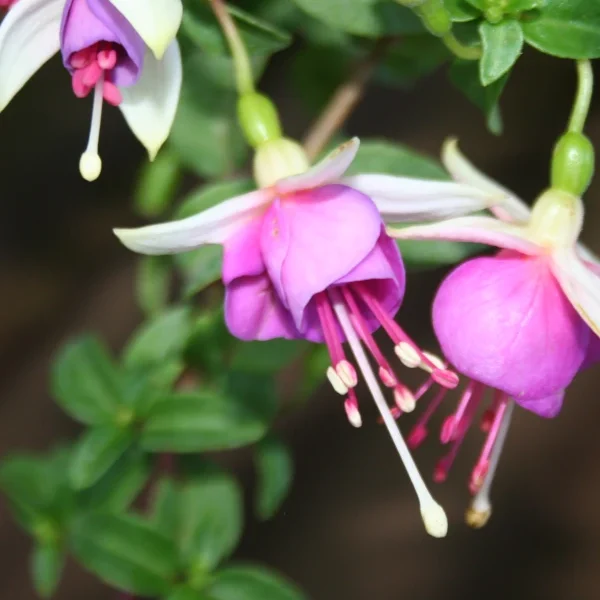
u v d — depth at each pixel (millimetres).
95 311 710
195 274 457
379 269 417
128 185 688
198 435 486
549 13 429
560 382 419
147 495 552
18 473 514
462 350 418
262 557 718
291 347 484
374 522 726
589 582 725
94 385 493
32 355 707
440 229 422
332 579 717
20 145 672
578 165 429
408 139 684
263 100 436
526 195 688
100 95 425
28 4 424
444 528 415
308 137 477
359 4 450
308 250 417
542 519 736
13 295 697
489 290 419
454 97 679
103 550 496
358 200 419
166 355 492
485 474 431
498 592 724
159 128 430
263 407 486
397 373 696
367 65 476
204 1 442
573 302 418
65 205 692
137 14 411
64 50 419
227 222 423
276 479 499
